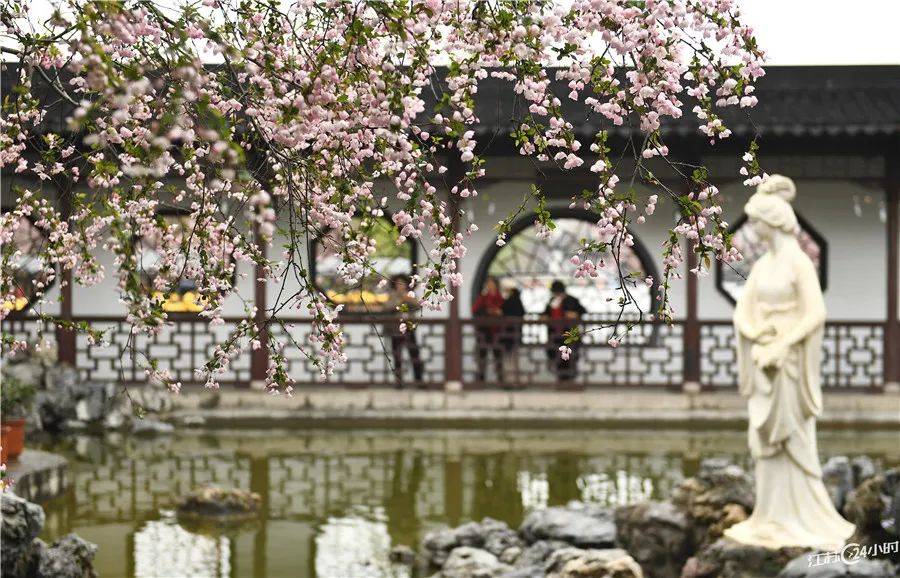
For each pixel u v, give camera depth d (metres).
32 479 14.69
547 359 23.77
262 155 7.27
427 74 6.89
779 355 9.93
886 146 23.14
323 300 6.82
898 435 20.84
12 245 7.44
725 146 22.78
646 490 15.70
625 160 23.19
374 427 21.69
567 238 24.17
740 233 23.88
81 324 7.12
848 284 24.30
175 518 13.76
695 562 10.27
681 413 21.94
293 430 21.22
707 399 22.38
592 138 21.28
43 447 18.77
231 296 23.23
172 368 22.28
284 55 6.77
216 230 7.01
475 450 19.02
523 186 23.66
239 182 6.60
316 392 22.12
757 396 10.10
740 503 11.03
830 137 22.44
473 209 23.75
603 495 15.38
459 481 16.31
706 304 24.00
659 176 23.20
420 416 21.81
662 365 22.89
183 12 6.10
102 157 6.91
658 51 6.33
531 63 6.38
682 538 11.02
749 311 10.23
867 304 24.27
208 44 6.65
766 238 10.16
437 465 17.58
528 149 6.57
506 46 6.36
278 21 6.84
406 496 15.27
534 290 24.39
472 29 6.43
